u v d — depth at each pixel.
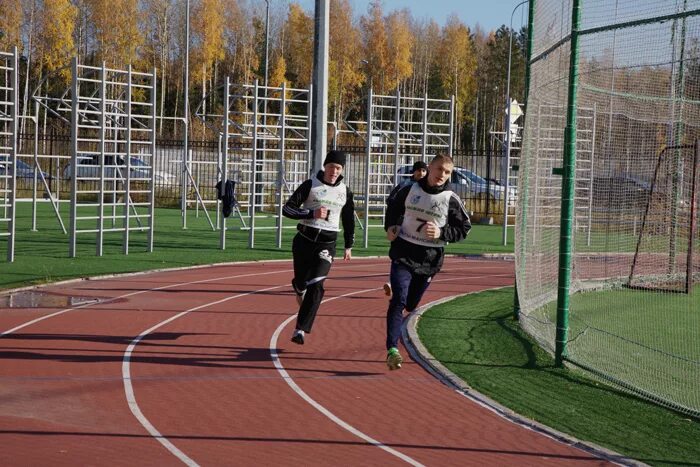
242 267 18.62
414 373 9.45
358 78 76.81
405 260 9.23
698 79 13.95
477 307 13.79
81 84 61.25
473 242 26.53
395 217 9.25
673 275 16.97
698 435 7.36
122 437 6.88
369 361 9.98
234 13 78.94
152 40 72.50
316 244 10.48
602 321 12.94
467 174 38.22
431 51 87.56
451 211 9.17
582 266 17.92
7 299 13.46
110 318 12.06
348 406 8.05
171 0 73.19
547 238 13.60
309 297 10.27
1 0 58.16
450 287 16.59
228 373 9.17
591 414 7.93
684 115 15.60
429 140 43.16
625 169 16.66
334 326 12.05
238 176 30.69
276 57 81.06
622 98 15.73
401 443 6.98
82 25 68.38
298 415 7.70
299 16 79.69
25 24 62.12
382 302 14.30
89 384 8.51
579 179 16.84
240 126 26.53
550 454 6.81
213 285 15.66
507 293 15.60
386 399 8.34
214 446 6.74
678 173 16.44
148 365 9.39
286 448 6.75
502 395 8.53
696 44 9.93
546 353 10.43
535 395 8.55
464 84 86.44
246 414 7.67
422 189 9.14
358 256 21.19
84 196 38.41
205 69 70.31
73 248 18.67
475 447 6.94
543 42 11.37
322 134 20.08
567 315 9.77
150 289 14.93
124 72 19.44
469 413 7.93
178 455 6.48
